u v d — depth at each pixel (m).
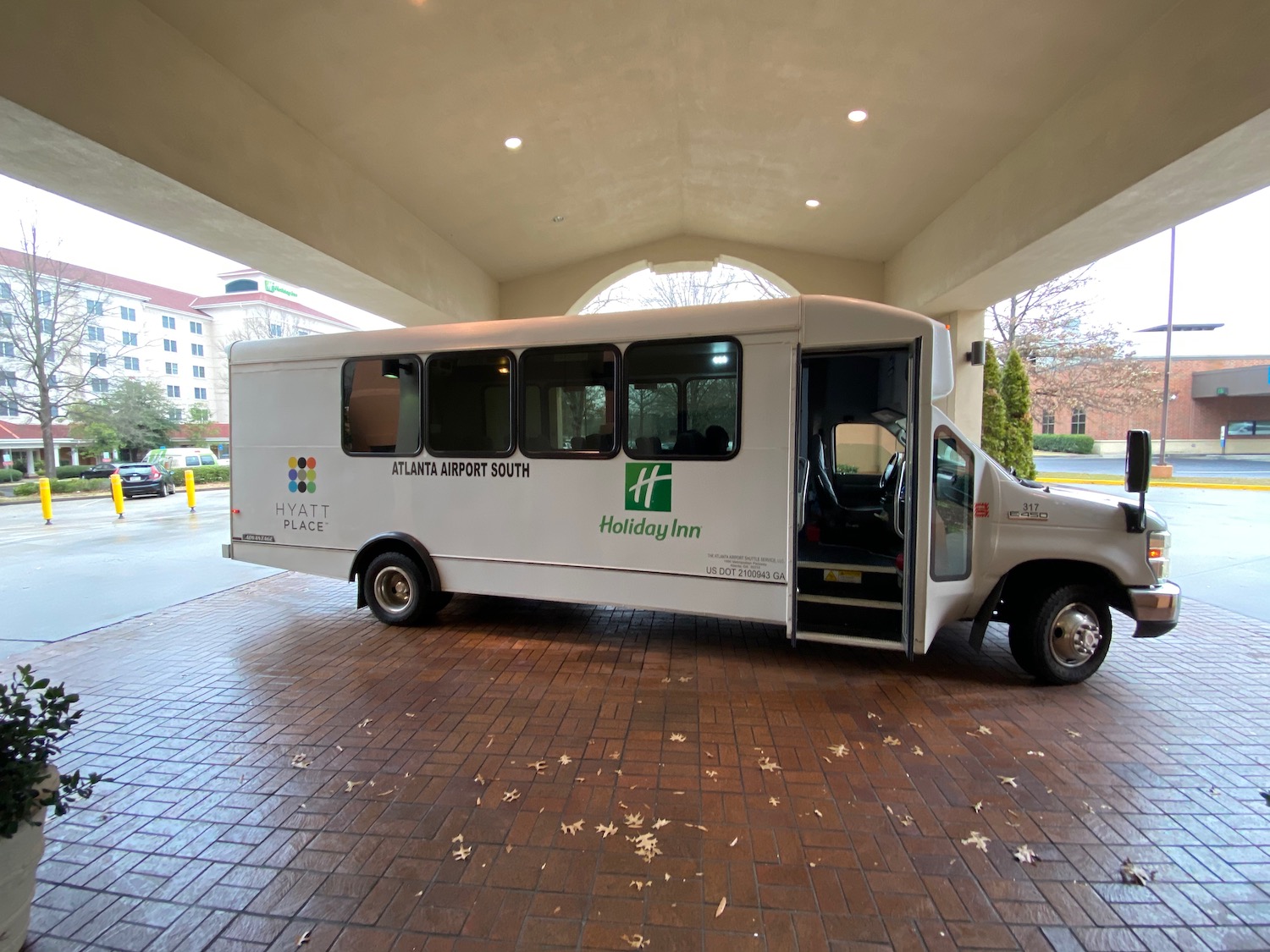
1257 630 5.42
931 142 7.01
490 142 7.30
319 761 3.29
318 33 5.23
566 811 2.82
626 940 2.09
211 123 5.32
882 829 2.67
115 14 4.50
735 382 4.44
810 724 3.65
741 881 2.37
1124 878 2.37
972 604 4.27
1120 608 4.18
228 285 62.22
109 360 34.88
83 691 4.24
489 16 5.38
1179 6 4.59
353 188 7.38
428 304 9.35
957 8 5.03
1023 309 21.05
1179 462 28.70
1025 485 4.45
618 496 4.80
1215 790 2.96
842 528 5.45
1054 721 3.67
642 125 7.62
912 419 4.01
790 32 5.71
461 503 5.27
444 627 5.60
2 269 25.52
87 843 2.63
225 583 7.56
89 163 4.70
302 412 5.75
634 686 4.22
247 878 2.41
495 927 2.16
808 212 9.59
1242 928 2.13
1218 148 4.47
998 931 2.12
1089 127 5.61
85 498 20.86
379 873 2.43
